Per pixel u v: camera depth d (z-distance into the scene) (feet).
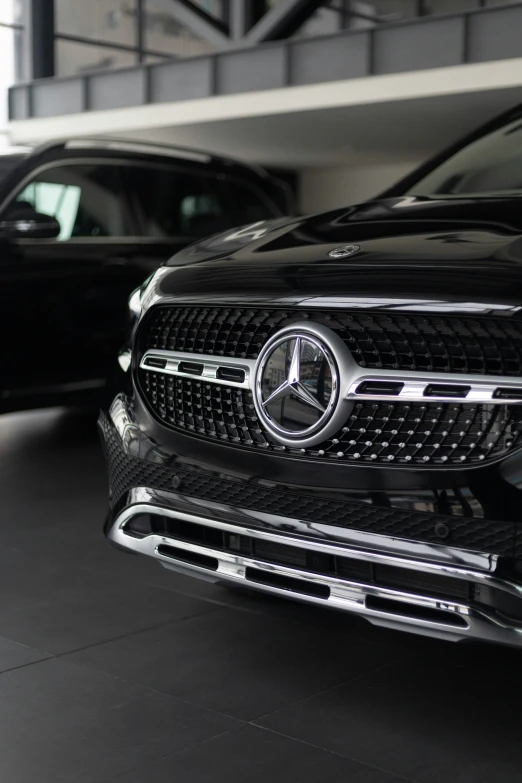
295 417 6.26
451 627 5.79
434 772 5.91
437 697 6.95
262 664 7.56
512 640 5.54
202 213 17.49
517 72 38.14
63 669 7.47
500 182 8.94
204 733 6.44
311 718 6.64
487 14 38.75
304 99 45.27
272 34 56.95
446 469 5.73
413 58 41.22
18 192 14.71
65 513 11.94
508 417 5.57
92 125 54.90
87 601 8.95
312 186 71.05
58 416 18.39
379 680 7.25
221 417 6.85
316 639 8.05
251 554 6.70
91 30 70.23
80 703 6.88
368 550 6.00
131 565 10.00
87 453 15.34
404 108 44.16
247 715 6.70
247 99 47.55
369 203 8.57
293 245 7.26
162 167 16.90
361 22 60.39
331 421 6.10
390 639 8.05
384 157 62.75
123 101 53.26
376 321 6.03
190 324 7.09
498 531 5.53
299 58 45.29
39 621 8.45
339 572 6.26
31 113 58.23
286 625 8.38
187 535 7.12
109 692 7.06
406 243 6.60
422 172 9.81
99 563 10.05
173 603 8.91
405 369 5.91
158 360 7.31
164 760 6.08
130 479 7.48
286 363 6.30
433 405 5.83
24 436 16.57
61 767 5.99
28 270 14.58
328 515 6.18
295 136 53.72
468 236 6.51
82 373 15.40
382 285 6.03
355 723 6.56
